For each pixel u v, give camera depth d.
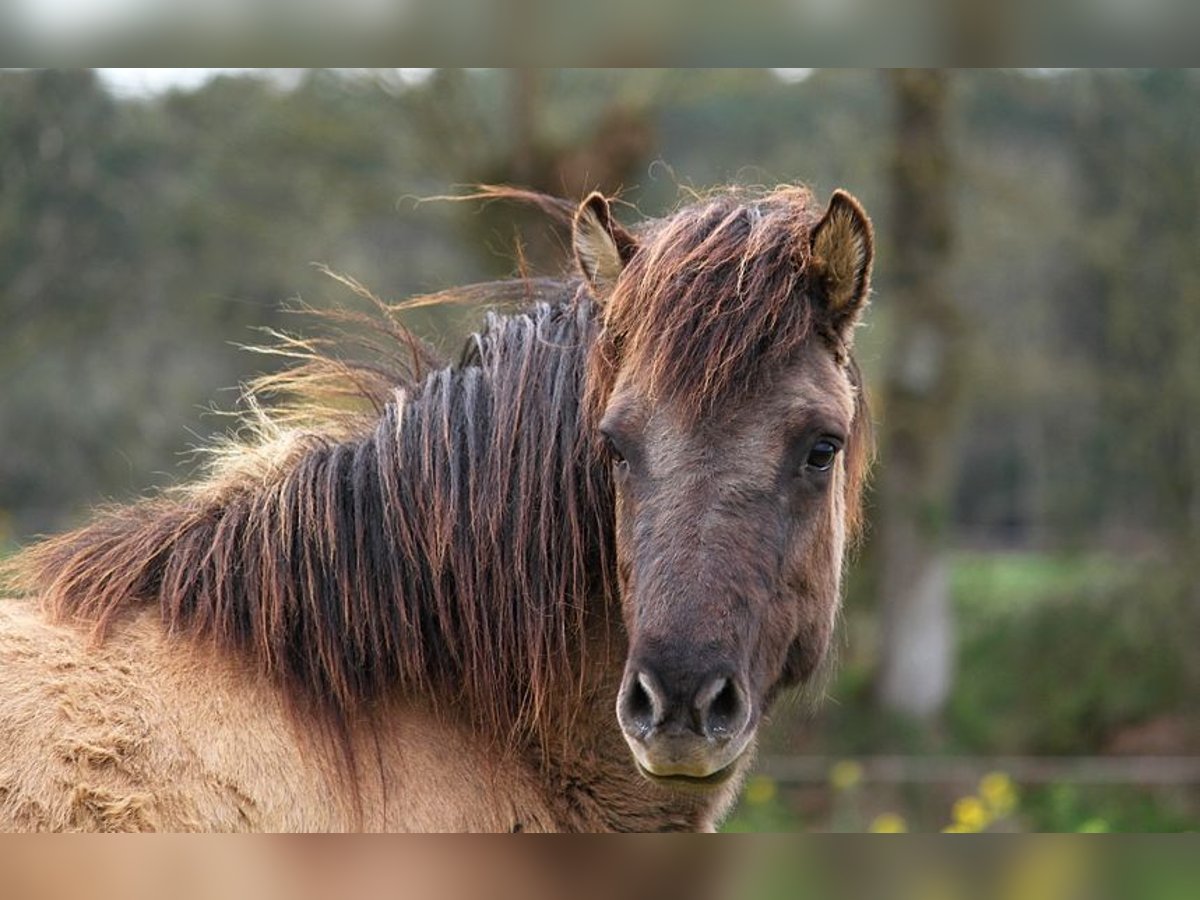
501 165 22.62
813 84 25.78
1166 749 24.81
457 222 23.36
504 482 5.78
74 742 5.10
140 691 5.32
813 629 5.58
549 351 5.90
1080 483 29.34
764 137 28.47
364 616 5.66
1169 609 25.86
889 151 25.33
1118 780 20.81
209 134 26.20
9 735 5.08
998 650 27.33
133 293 27.30
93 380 27.52
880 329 26.03
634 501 5.20
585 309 5.96
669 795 5.88
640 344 5.27
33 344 26.20
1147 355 26.20
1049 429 33.69
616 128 22.62
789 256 5.38
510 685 5.76
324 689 5.55
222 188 26.92
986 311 29.91
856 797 20.81
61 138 26.53
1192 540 25.75
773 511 5.14
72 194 26.91
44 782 5.01
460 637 5.77
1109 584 26.92
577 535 5.74
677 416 5.14
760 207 5.77
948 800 20.83
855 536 6.74
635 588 5.11
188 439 27.38
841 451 5.63
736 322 5.18
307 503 5.73
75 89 26.67
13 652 5.32
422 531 5.77
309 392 6.49
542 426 5.80
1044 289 29.83
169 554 5.76
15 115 26.28
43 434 27.31
